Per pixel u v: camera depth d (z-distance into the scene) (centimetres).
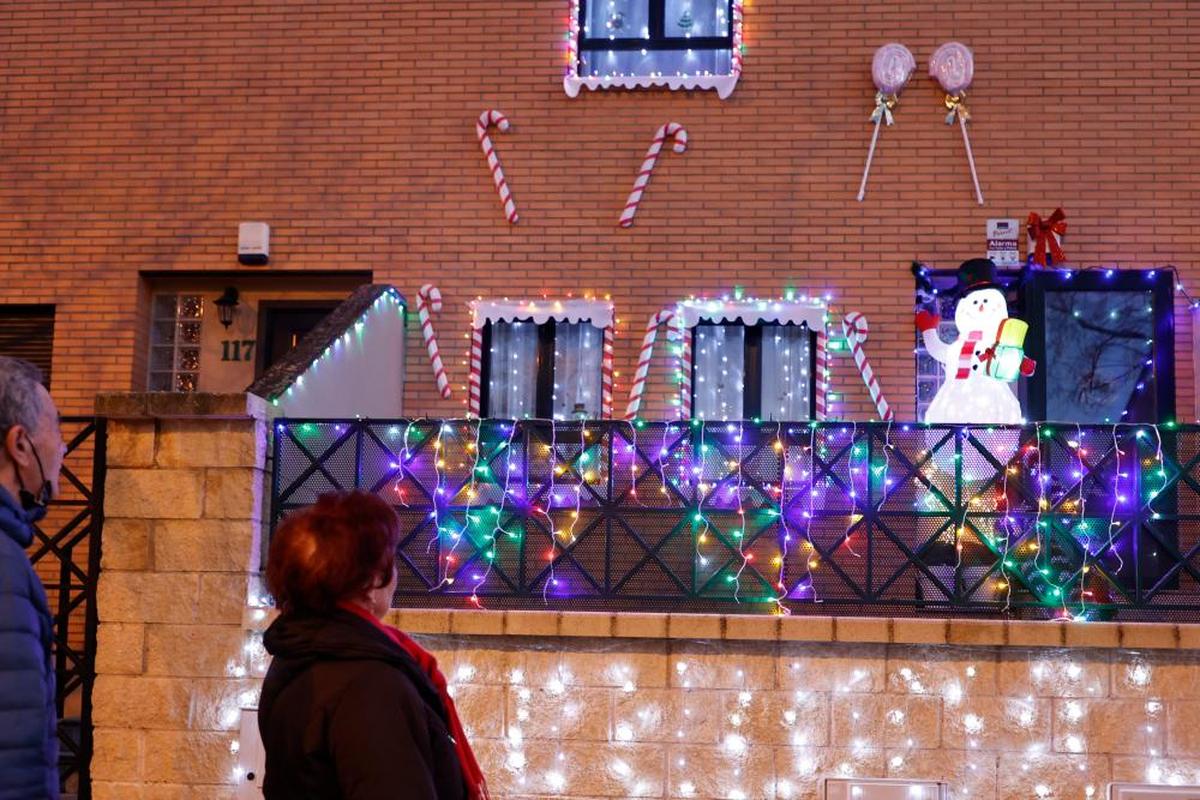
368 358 891
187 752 646
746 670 636
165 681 651
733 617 632
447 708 320
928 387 974
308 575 300
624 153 995
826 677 632
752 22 998
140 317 1013
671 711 637
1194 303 940
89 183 1021
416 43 1017
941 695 629
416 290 994
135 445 668
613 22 1017
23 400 308
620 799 634
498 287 989
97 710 653
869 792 622
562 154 999
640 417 962
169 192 1016
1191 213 953
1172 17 971
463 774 318
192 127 1022
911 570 723
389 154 1009
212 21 1030
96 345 1004
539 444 712
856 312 962
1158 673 626
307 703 288
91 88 1031
